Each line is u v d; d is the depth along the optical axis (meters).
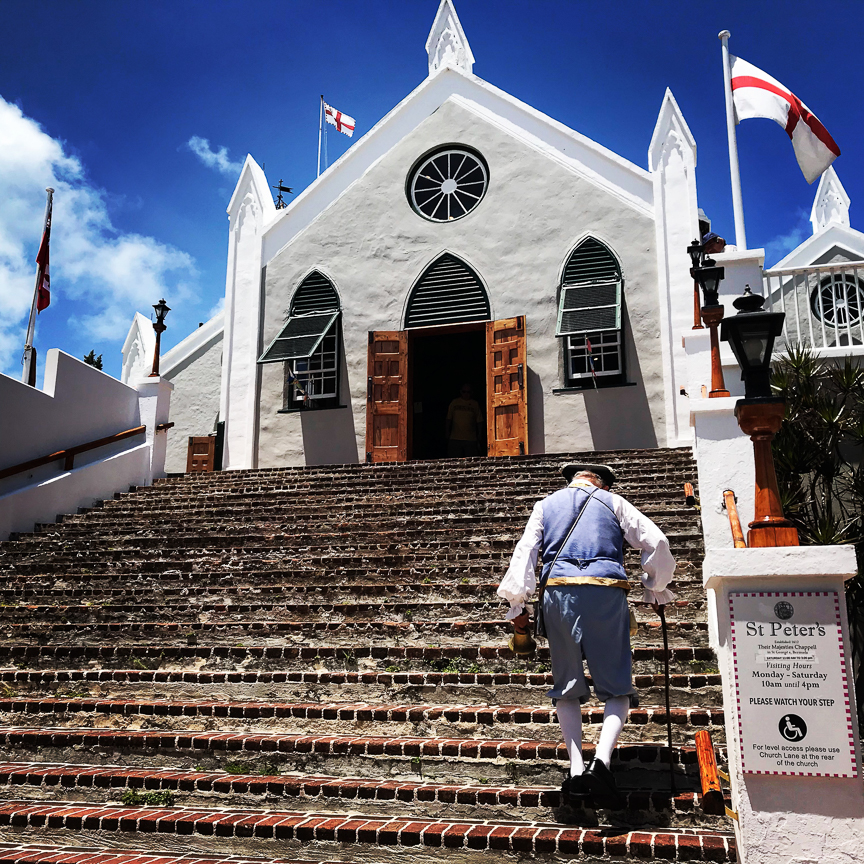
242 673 5.43
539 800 3.90
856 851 3.04
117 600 7.05
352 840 3.78
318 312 14.78
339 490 9.67
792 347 8.52
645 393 12.91
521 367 13.21
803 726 3.15
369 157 15.28
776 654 3.23
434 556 7.00
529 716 4.53
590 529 4.04
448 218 14.61
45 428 10.41
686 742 4.29
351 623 5.79
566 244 13.78
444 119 15.01
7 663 6.07
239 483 10.90
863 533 6.62
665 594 4.14
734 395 6.55
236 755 4.65
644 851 3.43
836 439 6.84
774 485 3.52
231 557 7.68
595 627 3.85
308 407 14.37
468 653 5.26
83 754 4.91
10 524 9.27
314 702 5.22
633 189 13.70
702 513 5.17
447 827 3.78
